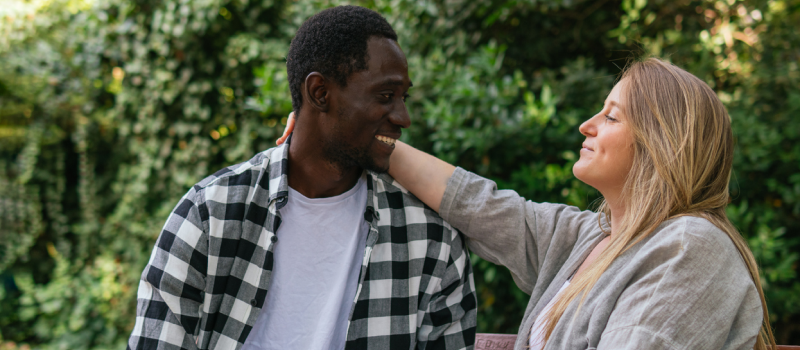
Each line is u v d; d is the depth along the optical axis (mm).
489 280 2148
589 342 896
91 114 3637
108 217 3650
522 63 2664
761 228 2260
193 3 2953
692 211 932
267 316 1066
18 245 3645
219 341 1027
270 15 3195
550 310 1029
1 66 3469
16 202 3635
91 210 3672
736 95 2564
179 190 3258
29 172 3594
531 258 1174
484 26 2475
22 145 3727
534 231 1148
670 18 2633
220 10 3037
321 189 1072
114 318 3416
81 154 3658
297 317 1062
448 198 1140
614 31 2504
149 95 3217
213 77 3191
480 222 1143
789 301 2283
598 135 1042
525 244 1162
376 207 1117
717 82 2691
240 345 1028
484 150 2096
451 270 1176
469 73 2195
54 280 3691
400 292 1112
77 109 3623
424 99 2299
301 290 1066
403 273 1120
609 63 2715
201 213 1012
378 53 946
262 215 1055
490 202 1137
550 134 2178
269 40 3096
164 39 3100
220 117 3211
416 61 2359
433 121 2150
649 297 838
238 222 1036
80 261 3660
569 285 1010
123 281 3471
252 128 3082
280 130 3012
